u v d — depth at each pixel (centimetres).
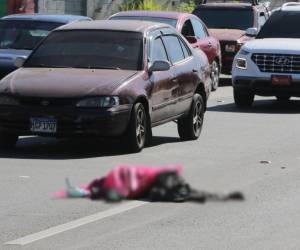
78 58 3950
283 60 5881
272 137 4469
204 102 4531
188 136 4312
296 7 6469
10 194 2836
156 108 3931
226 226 2397
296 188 3016
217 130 4762
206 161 3572
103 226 2377
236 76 5984
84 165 3441
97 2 9706
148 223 2420
